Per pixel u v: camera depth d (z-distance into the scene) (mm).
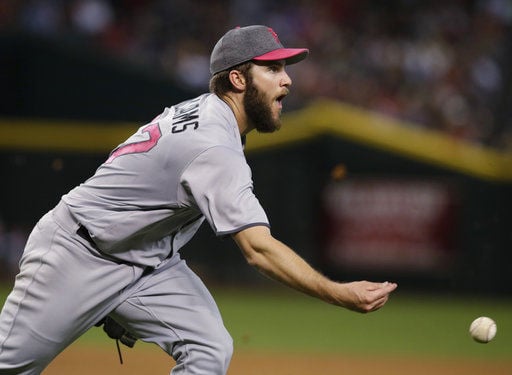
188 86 55281
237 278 54688
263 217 13211
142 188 14141
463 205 54219
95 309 14555
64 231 14484
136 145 14258
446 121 65125
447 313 46938
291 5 71562
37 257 14539
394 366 29172
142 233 14375
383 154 54438
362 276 54688
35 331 14453
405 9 73062
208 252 53875
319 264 54781
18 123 53906
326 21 71438
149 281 14750
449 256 54312
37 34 54062
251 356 30688
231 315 43938
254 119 14594
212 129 13805
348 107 63656
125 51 62906
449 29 73125
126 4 67250
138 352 30359
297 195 54406
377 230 54531
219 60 14453
